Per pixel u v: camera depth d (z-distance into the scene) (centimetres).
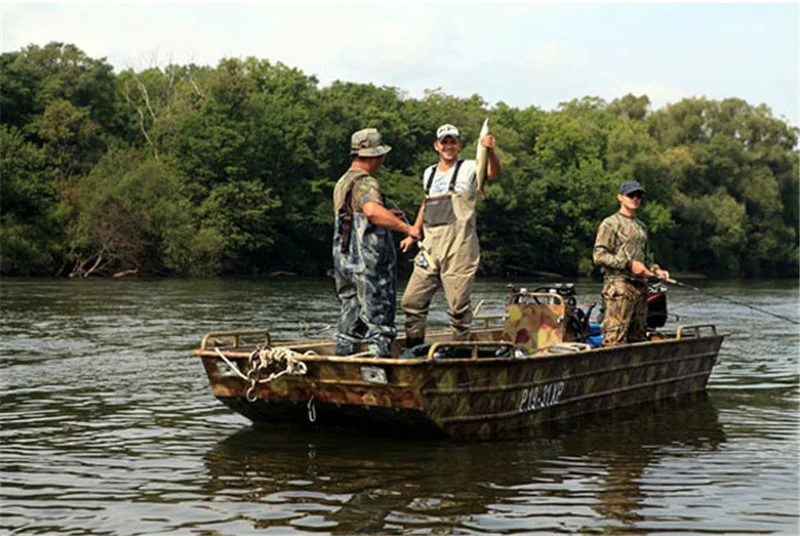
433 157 5856
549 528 491
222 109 5441
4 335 1479
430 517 507
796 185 7038
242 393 721
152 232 4484
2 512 517
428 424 671
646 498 550
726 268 6662
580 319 877
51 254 4372
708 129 7056
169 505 529
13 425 763
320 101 6116
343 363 663
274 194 5481
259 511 517
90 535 477
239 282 3972
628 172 6238
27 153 4556
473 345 680
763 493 564
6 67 5412
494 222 5759
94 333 1532
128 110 6025
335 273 699
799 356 1338
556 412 776
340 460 634
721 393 971
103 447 680
